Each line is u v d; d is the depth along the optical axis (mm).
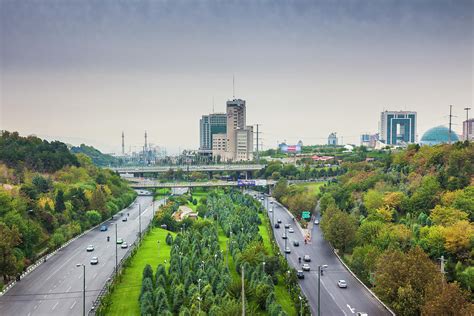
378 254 182375
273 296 153375
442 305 126375
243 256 194625
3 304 161625
